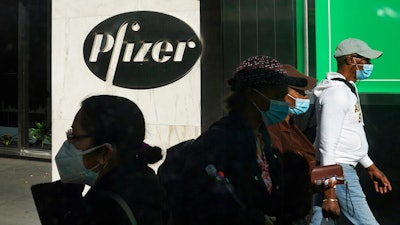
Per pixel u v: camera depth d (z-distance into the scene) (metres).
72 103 5.77
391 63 4.36
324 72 4.52
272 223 2.10
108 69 5.56
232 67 4.82
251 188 2.07
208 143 2.04
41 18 8.95
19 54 9.28
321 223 3.28
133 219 1.76
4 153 9.77
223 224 1.97
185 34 5.21
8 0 9.21
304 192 2.44
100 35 5.60
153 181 1.94
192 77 5.19
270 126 2.38
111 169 1.91
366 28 4.40
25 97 9.44
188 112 5.21
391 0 4.30
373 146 4.46
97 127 1.89
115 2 5.52
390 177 4.42
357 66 3.54
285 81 2.26
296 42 4.59
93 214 1.80
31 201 6.31
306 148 2.57
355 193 3.30
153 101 5.37
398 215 4.38
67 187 1.96
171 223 1.97
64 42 5.80
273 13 4.65
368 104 4.45
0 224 5.38
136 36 5.43
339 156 3.29
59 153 1.96
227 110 2.25
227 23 4.83
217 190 1.97
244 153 2.07
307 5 4.52
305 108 3.17
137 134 1.94
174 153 2.10
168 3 5.28
